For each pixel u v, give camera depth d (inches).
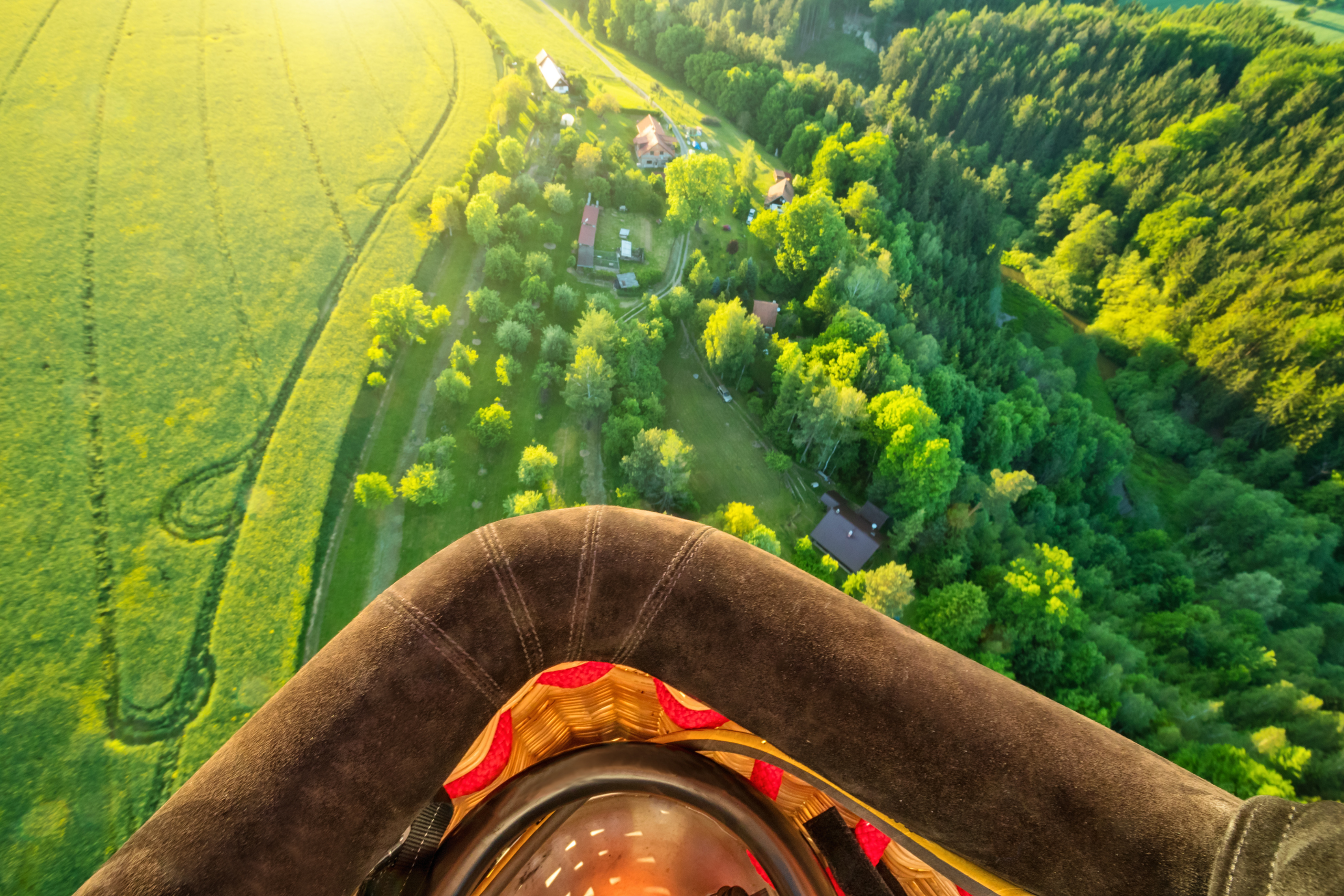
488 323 2603.3
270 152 3070.9
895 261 3147.1
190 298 2442.2
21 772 1472.7
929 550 2121.1
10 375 2103.8
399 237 2847.0
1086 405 3075.8
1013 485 2251.5
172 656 1670.8
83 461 1962.4
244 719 1620.3
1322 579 2849.4
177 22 3567.9
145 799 1485.0
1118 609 2289.6
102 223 2608.3
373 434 2206.0
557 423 2324.1
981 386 2861.7
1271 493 3026.6
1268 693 1984.5
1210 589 2593.5
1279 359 3476.9
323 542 1930.4
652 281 2962.6
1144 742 1726.1
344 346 2397.9
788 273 3029.0
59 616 1678.2
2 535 1786.4
